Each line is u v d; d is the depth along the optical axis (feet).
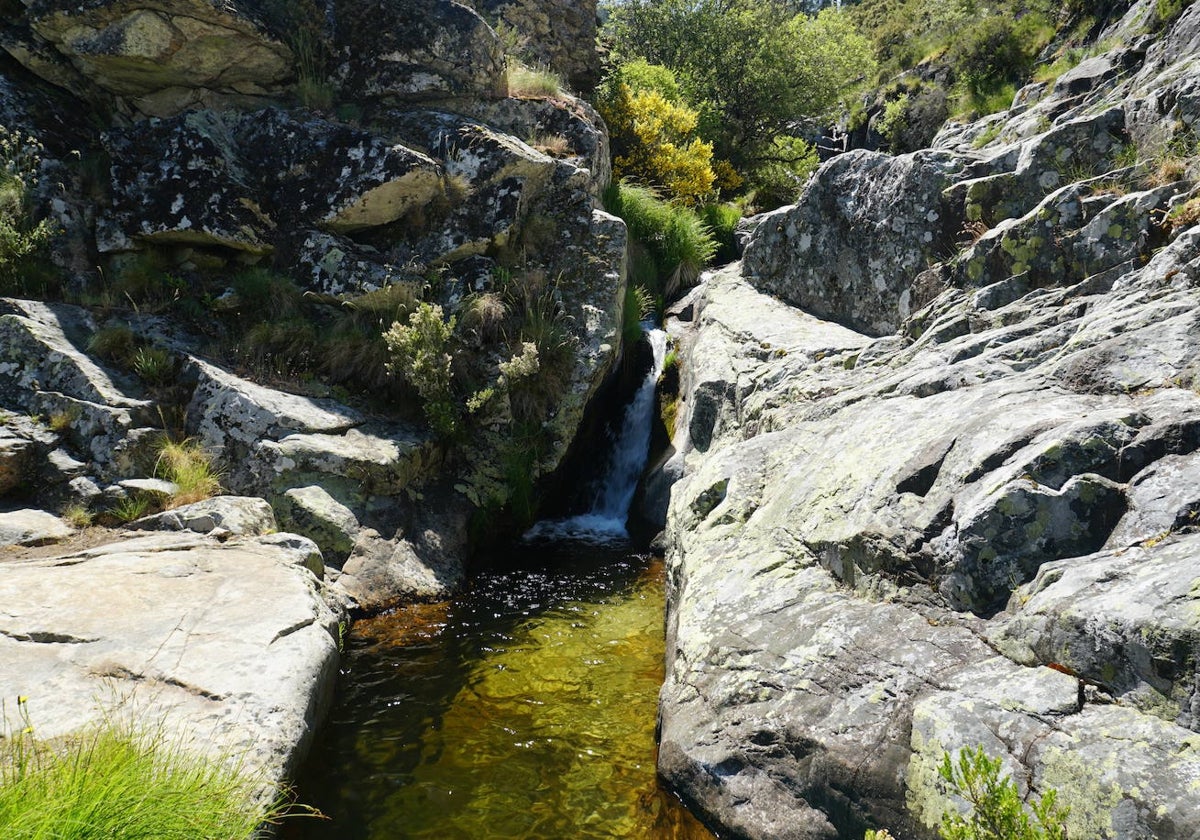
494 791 14.70
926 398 18.24
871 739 11.95
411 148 32.73
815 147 87.92
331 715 17.16
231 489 24.58
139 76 32.86
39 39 32.09
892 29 99.09
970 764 10.46
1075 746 10.03
